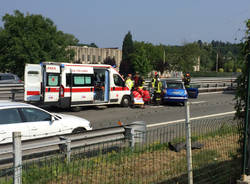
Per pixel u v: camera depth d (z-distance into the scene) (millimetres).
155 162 6305
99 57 83438
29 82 14414
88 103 15594
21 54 42531
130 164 6031
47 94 14430
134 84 17797
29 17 46125
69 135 6418
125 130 7406
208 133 7723
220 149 6961
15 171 3938
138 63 70000
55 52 46094
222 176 5477
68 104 14859
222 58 107500
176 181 5336
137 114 14969
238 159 5789
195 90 22609
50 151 6137
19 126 7273
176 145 7492
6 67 44531
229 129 7145
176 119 13703
